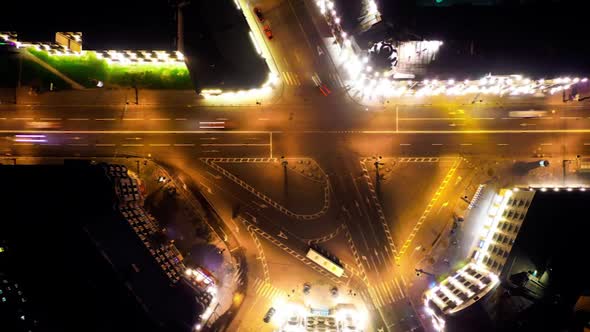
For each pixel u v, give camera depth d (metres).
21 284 41.12
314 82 51.72
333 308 51.31
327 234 51.72
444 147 51.72
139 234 44.12
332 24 50.50
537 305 41.12
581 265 40.84
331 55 51.28
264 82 48.78
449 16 47.69
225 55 47.94
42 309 40.81
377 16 48.06
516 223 43.06
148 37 47.44
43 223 42.06
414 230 51.47
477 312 41.53
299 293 51.72
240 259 51.78
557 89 50.50
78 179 42.78
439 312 46.50
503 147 51.34
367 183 51.78
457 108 51.53
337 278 51.78
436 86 49.34
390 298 51.56
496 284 41.72
